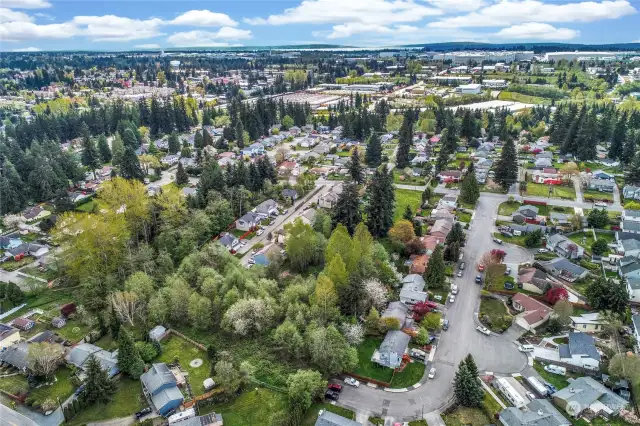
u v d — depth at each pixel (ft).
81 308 269.85
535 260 325.62
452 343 243.81
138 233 353.72
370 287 262.88
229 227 389.19
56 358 226.38
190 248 325.62
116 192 335.88
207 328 254.88
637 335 239.09
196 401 204.33
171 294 259.60
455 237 332.80
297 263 311.68
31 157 515.09
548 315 259.19
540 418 187.32
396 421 195.21
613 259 321.32
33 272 328.90
